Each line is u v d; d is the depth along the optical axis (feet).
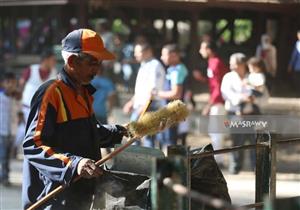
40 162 19.63
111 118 65.51
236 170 48.47
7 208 40.09
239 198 38.65
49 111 19.95
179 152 17.79
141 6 74.49
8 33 91.25
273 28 83.82
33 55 87.97
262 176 21.54
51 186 20.10
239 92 47.26
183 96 46.73
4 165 46.65
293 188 44.19
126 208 19.72
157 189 15.72
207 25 89.92
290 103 72.49
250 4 70.28
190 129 50.65
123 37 84.23
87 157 20.67
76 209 20.16
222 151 20.30
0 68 85.30
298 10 70.38
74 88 20.51
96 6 75.66
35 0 77.00
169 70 46.73
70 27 84.48
